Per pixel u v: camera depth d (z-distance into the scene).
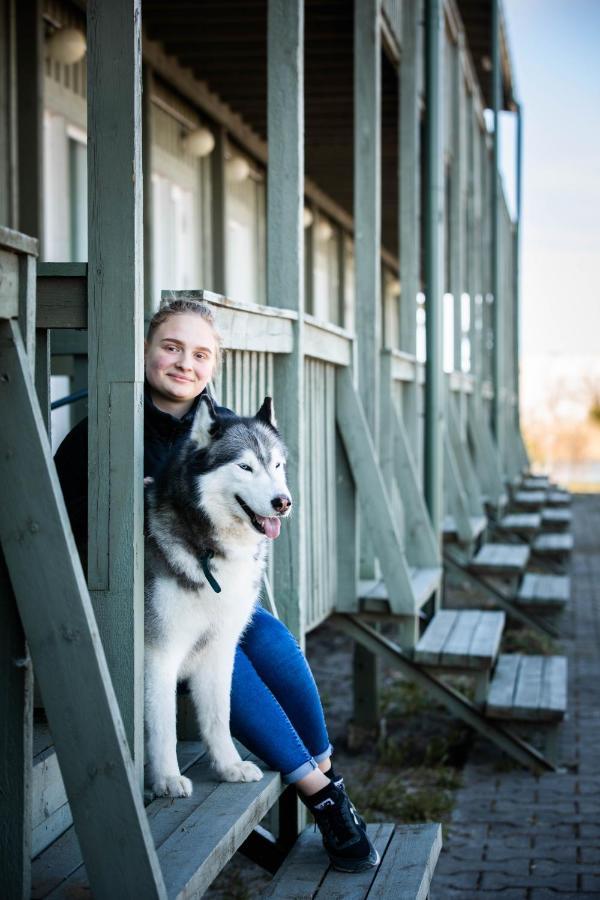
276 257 4.24
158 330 3.12
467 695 6.93
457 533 8.95
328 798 3.13
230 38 7.73
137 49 2.58
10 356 2.20
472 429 12.55
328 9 7.11
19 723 2.26
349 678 7.67
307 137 10.63
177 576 2.80
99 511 2.64
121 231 2.61
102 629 2.64
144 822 2.24
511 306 20.70
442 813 4.98
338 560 5.59
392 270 20.81
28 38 6.25
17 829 2.26
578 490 26.08
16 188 6.24
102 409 2.63
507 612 9.00
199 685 3.03
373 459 5.43
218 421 2.89
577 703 7.02
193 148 9.16
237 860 4.53
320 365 5.05
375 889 2.95
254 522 2.85
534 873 4.27
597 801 5.20
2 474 2.22
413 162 7.68
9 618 2.27
